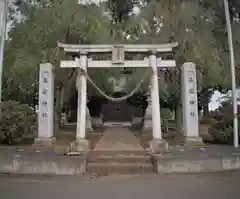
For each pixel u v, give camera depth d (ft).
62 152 31.45
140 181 23.50
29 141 41.37
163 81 47.32
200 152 29.84
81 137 33.78
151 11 46.50
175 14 44.80
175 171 26.73
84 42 48.16
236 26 45.75
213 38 44.62
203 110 74.28
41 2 46.75
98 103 91.71
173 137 46.44
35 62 43.75
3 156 27.02
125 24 51.49
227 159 27.94
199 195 19.56
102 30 48.73
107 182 23.18
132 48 34.68
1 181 23.56
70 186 21.95
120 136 50.49
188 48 43.06
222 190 20.71
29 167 26.55
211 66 42.75
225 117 40.24
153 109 34.12
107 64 34.81
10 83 47.21
